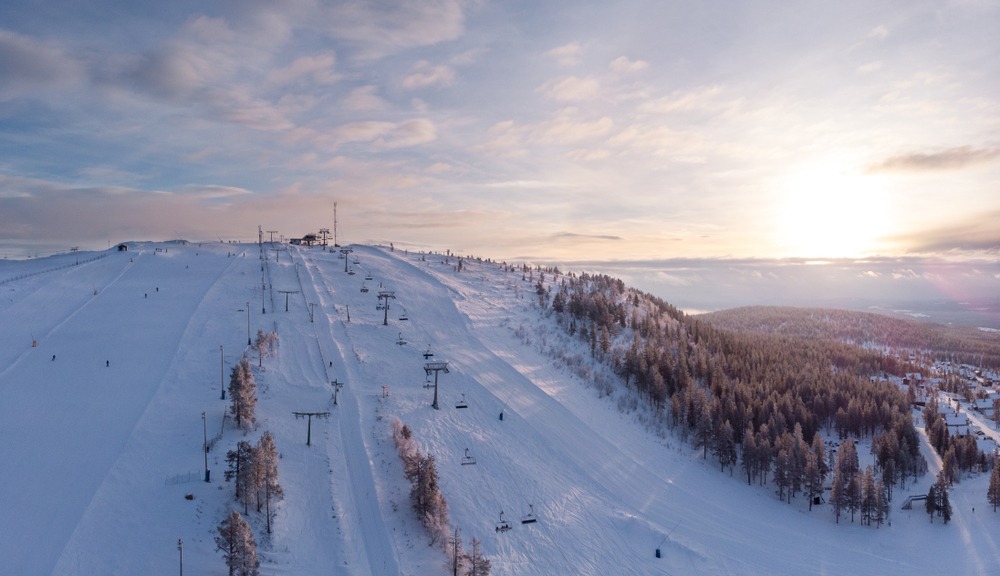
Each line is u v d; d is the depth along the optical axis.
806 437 127.50
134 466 71.56
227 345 112.81
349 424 91.81
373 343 127.12
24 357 103.75
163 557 58.66
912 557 92.31
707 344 161.12
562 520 82.31
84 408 85.69
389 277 182.00
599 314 154.62
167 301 140.25
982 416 177.38
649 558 78.94
